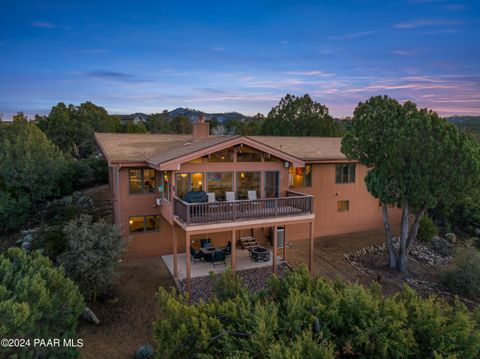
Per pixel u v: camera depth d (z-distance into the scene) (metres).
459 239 21.92
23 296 6.63
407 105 14.35
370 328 5.48
